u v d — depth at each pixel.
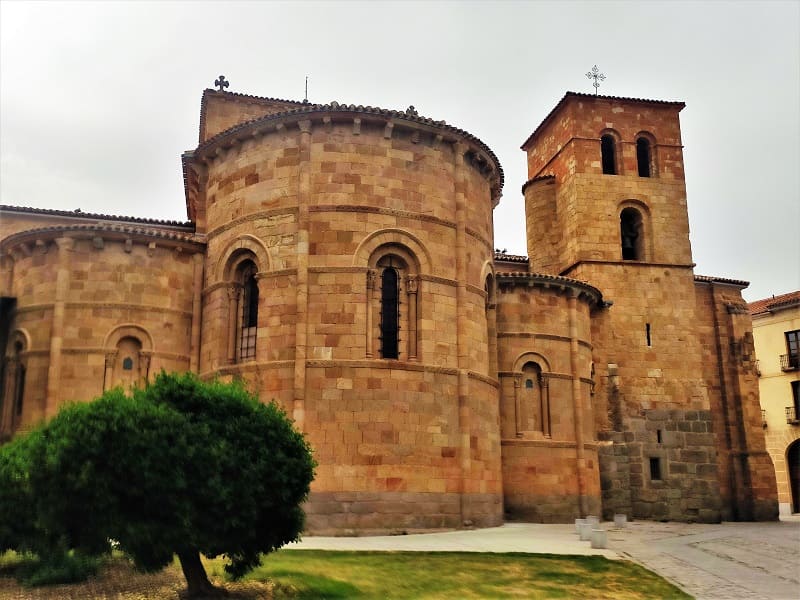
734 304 44.88
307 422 24.27
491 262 30.39
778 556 22.36
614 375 38.66
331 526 23.50
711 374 43.81
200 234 30.25
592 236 40.91
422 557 18.89
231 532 13.72
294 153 26.58
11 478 15.96
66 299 28.06
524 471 32.31
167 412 13.72
